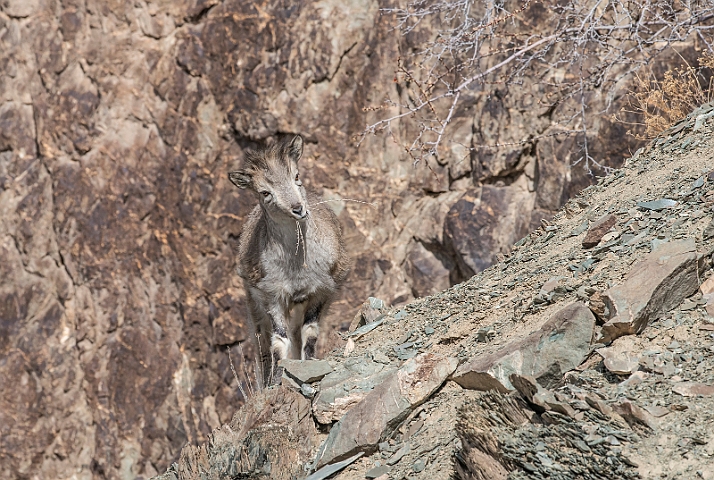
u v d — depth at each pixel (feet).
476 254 120.37
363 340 64.49
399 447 47.65
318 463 49.32
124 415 139.54
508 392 44.91
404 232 128.67
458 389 49.47
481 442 41.29
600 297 46.24
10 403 145.59
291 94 130.93
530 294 55.01
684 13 101.76
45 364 145.59
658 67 102.06
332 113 129.90
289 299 77.10
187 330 135.64
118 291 142.41
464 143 125.29
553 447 38.96
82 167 145.28
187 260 135.54
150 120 142.00
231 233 132.87
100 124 145.07
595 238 57.11
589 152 109.81
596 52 104.63
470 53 121.70
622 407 38.96
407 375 50.24
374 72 129.39
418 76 126.11
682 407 38.60
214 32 136.67
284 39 131.75
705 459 35.65
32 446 143.84
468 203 122.31
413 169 127.54
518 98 118.73
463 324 56.44
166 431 136.46
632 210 57.77
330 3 131.54
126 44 144.66
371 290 127.44
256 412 54.90
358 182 128.88
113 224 142.31
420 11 108.58
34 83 151.64
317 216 78.02
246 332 131.03
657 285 44.96
